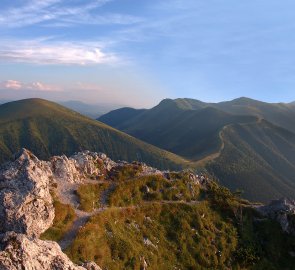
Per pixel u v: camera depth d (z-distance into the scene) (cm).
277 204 12794
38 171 8575
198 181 12838
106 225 8744
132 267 8075
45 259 3959
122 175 11569
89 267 4922
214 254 10169
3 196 7719
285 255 11162
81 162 11181
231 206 12206
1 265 3559
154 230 9938
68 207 8650
